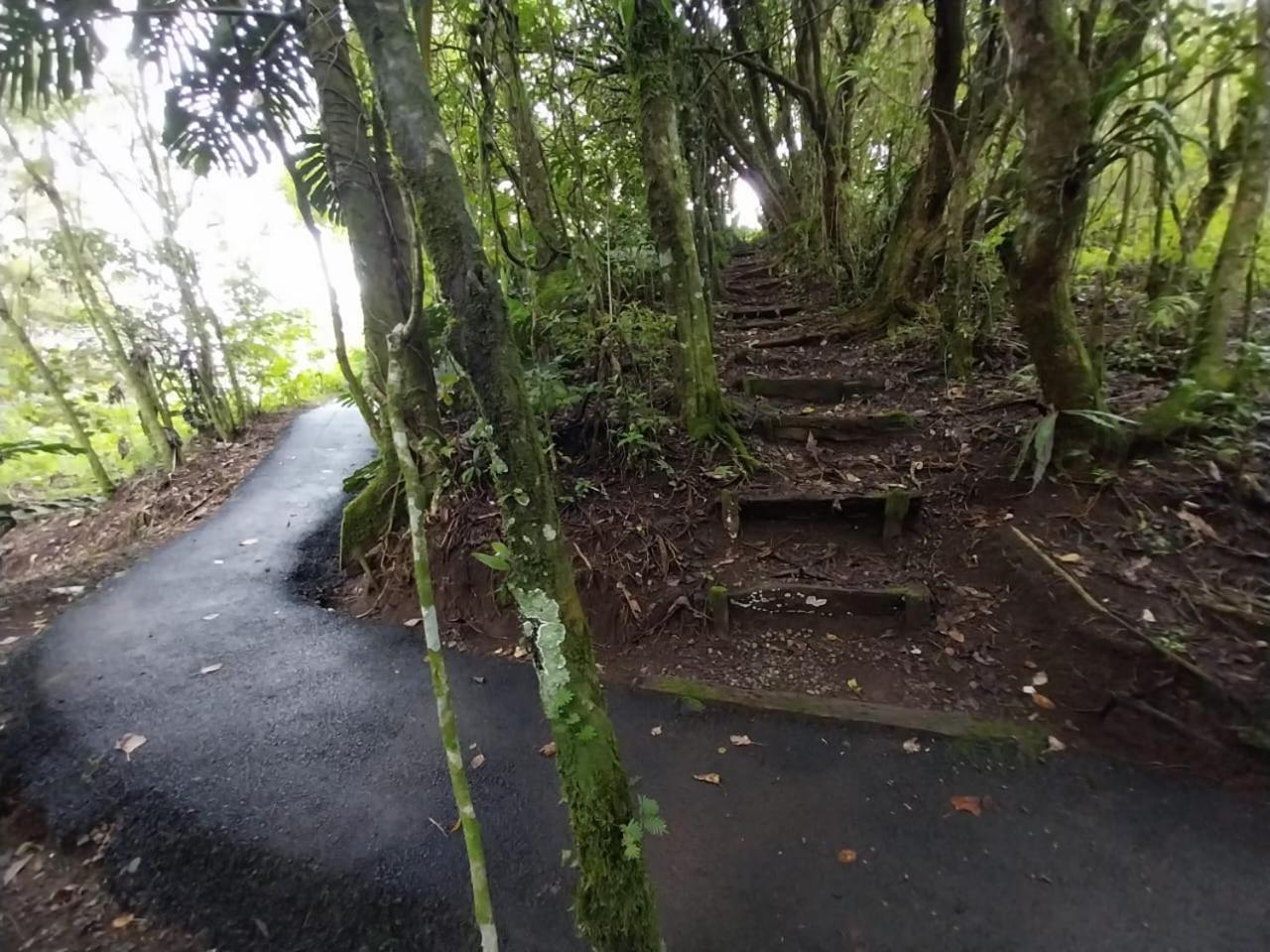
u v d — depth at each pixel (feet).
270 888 6.52
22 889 6.91
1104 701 7.66
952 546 10.18
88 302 19.71
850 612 9.67
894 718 8.04
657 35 11.59
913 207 17.65
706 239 15.34
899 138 20.39
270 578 13.42
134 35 9.76
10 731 9.04
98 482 21.47
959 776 7.18
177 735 8.72
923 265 17.33
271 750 8.37
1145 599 8.24
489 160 10.88
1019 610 8.96
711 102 23.18
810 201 24.40
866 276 20.58
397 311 11.84
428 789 7.58
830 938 5.61
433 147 3.89
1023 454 10.36
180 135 11.25
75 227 19.38
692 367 12.63
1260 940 5.37
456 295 3.99
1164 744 7.20
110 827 7.44
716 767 7.57
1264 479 9.01
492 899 6.17
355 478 16.65
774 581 10.06
